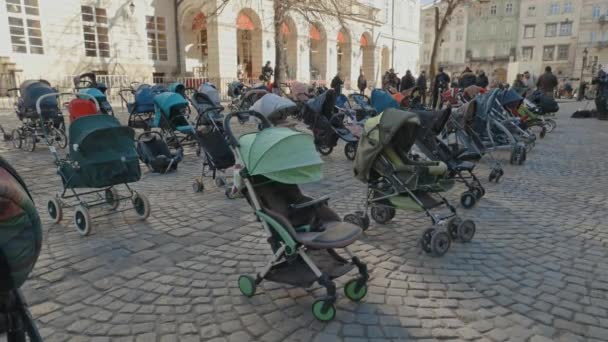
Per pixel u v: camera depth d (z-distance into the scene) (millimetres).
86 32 20391
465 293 3414
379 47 36281
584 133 12664
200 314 3102
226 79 22922
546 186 6656
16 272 1553
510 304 3254
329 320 2998
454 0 20547
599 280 3643
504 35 65500
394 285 3533
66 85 19359
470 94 11141
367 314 3104
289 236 3008
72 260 3969
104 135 4523
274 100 7496
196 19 24562
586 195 6168
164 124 8195
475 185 5863
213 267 3844
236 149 3311
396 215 5324
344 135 8539
